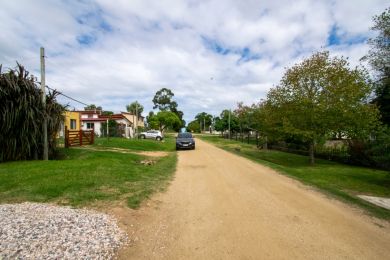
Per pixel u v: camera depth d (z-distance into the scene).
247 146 27.31
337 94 12.91
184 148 21.11
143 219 4.61
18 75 11.24
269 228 4.33
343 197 6.57
